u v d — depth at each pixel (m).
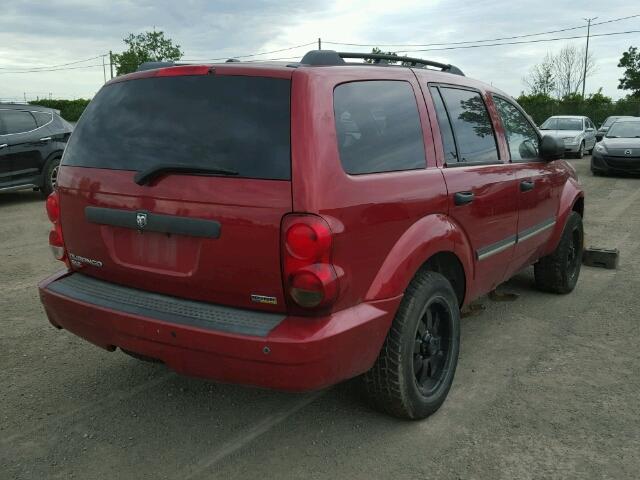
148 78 3.06
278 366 2.56
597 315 5.09
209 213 2.68
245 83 2.79
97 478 2.85
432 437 3.20
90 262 3.21
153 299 2.93
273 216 2.56
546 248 5.13
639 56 69.00
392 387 3.12
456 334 3.55
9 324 4.84
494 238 4.01
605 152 15.34
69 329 3.20
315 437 3.20
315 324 2.60
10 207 10.79
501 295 5.51
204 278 2.76
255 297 2.68
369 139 2.97
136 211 2.89
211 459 3.01
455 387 3.77
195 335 2.65
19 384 3.80
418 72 3.57
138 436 3.21
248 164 2.65
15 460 2.98
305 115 2.63
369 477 2.86
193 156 2.78
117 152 3.04
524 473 2.88
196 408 3.52
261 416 3.43
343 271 2.64
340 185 2.67
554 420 3.36
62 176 3.29
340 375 2.74
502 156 4.27
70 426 3.30
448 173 3.47
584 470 2.90
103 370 4.01
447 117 3.68
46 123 11.41
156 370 4.02
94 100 3.31
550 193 4.96
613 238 8.23
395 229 2.98
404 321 3.07
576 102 41.00
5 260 6.91
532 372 3.98
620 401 3.58
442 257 3.53
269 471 2.91
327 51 3.04
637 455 3.02
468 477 2.85
